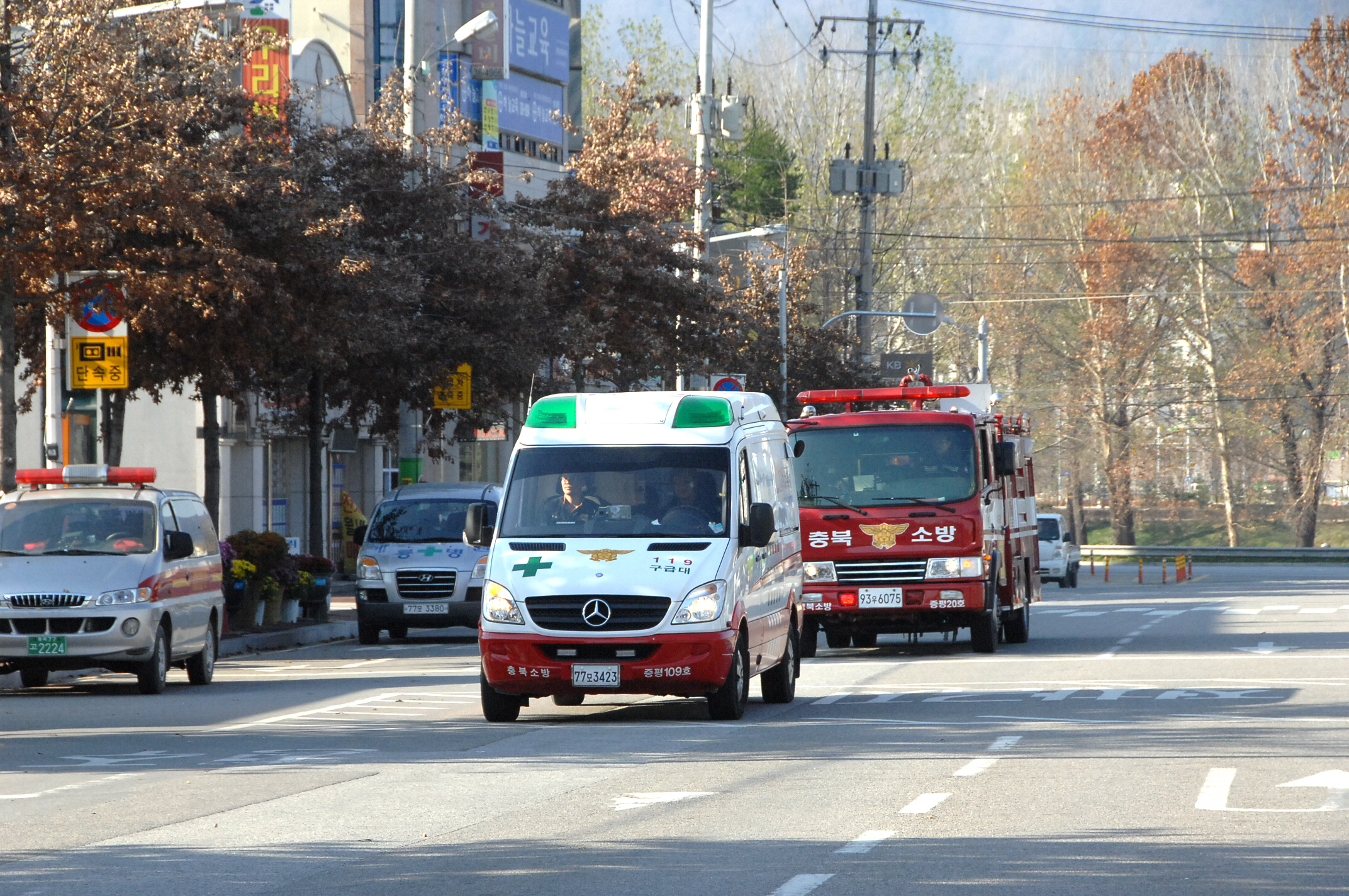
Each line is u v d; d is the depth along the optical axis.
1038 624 64.81
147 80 49.09
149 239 50.38
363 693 38.12
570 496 32.31
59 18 43.66
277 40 55.88
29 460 78.50
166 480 81.81
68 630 37.53
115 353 47.31
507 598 30.83
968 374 174.50
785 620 35.69
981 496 47.09
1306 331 156.38
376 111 67.44
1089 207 163.12
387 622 55.22
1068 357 166.12
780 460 36.97
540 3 122.44
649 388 99.62
